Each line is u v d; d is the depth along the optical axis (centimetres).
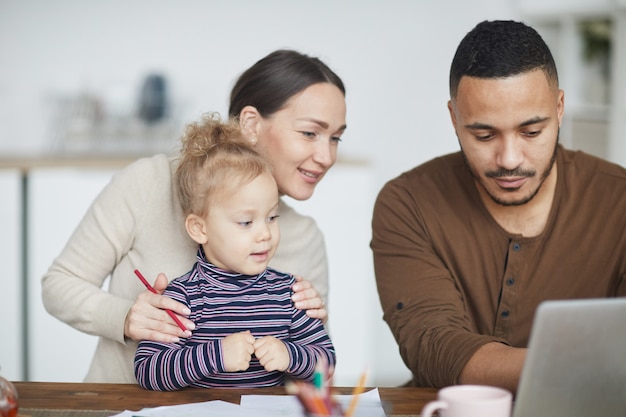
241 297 146
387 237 169
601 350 101
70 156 409
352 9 557
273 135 168
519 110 137
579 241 161
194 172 146
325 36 561
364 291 373
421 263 163
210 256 148
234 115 175
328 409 93
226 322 144
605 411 106
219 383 143
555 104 141
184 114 494
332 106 168
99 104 486
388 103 562
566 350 99
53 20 550
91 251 162
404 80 560
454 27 551
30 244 346
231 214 142
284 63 168
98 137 479
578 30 468
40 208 347
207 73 561
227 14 559
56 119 496
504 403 102
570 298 162
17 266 344
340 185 369
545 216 162
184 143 156
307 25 561
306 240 179
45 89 550
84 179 350
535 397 102
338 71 562
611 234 161
